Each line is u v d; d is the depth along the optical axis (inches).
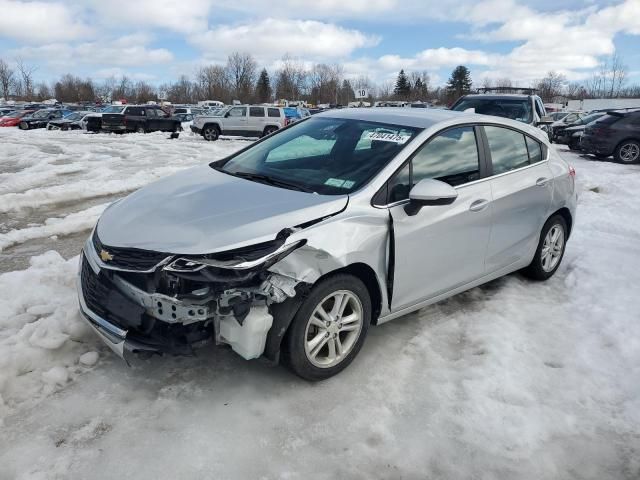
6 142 746.8
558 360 143.7
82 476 98.7
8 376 122.2
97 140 860.6
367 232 128.7
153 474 100.0
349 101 3405.5
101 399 120.4
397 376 134.0
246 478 100.2
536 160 188.7
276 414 118.0
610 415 122.4
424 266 145.9
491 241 166.6
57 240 239.3
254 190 137.0
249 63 3671.3
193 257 110.1
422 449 109.8
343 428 114.7
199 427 112.7
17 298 158.4
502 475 104.3
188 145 797.2
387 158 142.3
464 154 159.8
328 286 124.4
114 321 117.9
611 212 318.0
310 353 125.3
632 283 193.6
